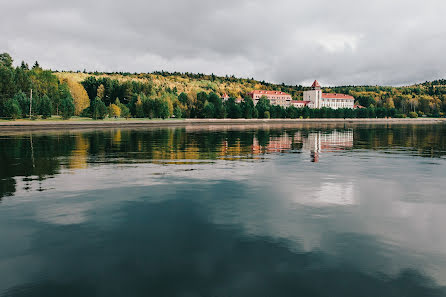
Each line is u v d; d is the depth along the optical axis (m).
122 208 12.11
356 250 8.33
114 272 7.16
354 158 27.88
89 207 12.23
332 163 24.58
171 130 78.69
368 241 8.91
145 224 10.29
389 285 6.62
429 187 15.89
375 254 8.08
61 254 8.09
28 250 8.34
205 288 6.49
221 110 152.00
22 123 79.12
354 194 14.39
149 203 12.82
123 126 100.88
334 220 10.70
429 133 71.88
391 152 33.03
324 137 56.06
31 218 10.91
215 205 12.52
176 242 8.82
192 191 14.90
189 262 7.62
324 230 9.77
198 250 8.30
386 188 15.64
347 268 7.34
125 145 38.81
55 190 15.06
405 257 7.93
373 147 38.53
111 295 6.28
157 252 8.19
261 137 54.44
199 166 22.69
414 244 8.73
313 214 11.38
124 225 10.20
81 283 6.72
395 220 10.73
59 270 7.29
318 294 6.28
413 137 58.16
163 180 17.55
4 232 9.61
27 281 6.82
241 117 158.38
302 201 13.16
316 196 14.01
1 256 8.00
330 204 12.71
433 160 26.69
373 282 6.73
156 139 48.78
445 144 43.00
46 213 11.47
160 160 25.78
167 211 11.71
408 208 12.16
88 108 142.25
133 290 6.44
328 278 6.89
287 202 13.00
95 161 25.05
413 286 6.59
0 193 14.44
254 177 18.50
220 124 128.50
